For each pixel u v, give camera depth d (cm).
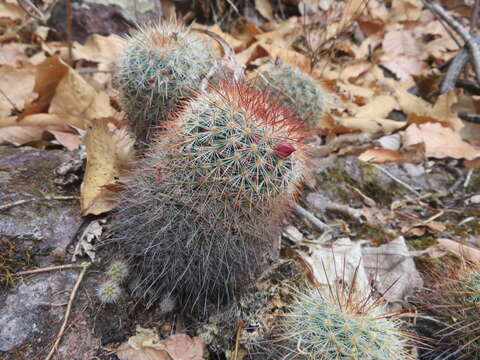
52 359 19
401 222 30
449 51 51
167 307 21
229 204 18
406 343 20
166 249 19
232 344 20
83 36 41
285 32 49
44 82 29
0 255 21
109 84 36
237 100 18
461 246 24
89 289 21
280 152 17
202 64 24
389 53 48
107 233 23
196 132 18
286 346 18
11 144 29
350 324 17
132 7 42
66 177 25
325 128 35
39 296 20
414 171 34
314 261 25
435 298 21
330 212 30
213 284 20
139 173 21
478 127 38
